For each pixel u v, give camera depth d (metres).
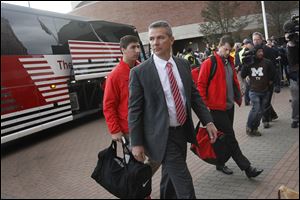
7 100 7.90
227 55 4.63
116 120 3.81
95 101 10.33
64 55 9.80
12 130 7.87
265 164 4.40
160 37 3.20
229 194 3.92
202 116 3.50
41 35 9.17
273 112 5.91
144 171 3.53
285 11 26.28
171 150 3.24
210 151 4.40
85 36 10.73
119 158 3.66
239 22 28.84
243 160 4.28
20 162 6.05
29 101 8.42
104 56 11.34
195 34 35.00
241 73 6.09
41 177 5.11
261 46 5.96
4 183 5.09
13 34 8.41
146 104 3.24
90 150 6.42
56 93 9.24
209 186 4.21
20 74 8.34
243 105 8.91
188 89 3.33
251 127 5.70
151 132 3.24
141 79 3.21
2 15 8.27
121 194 3.54
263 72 5.84
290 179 3.89
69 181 4.95
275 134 5.30
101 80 10.76
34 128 8.33
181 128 3.34
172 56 3.35
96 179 3.65
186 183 3.21
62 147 6.69
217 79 4.48
